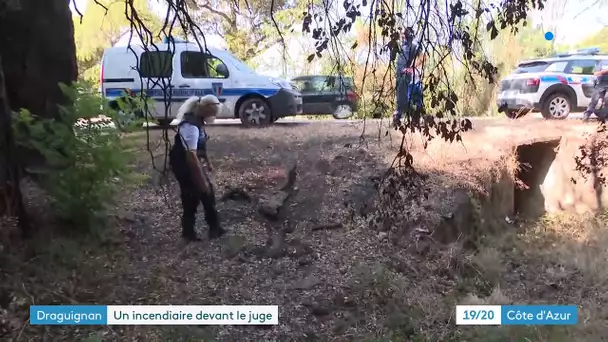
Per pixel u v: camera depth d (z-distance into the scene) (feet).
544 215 27.25
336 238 19.36
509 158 25.66
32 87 19.81
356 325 15.29
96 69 48.21
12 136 15.76
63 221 17.02
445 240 20.33
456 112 11.18
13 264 14.84
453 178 22.43
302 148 26.09
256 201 21.15
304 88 39.04
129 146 17.26
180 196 19.34
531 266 20.62
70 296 14.62
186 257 17.48
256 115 36.96
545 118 34.35
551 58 38.75
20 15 19.44
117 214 18.49
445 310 16.22
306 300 15.99
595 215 26.96
